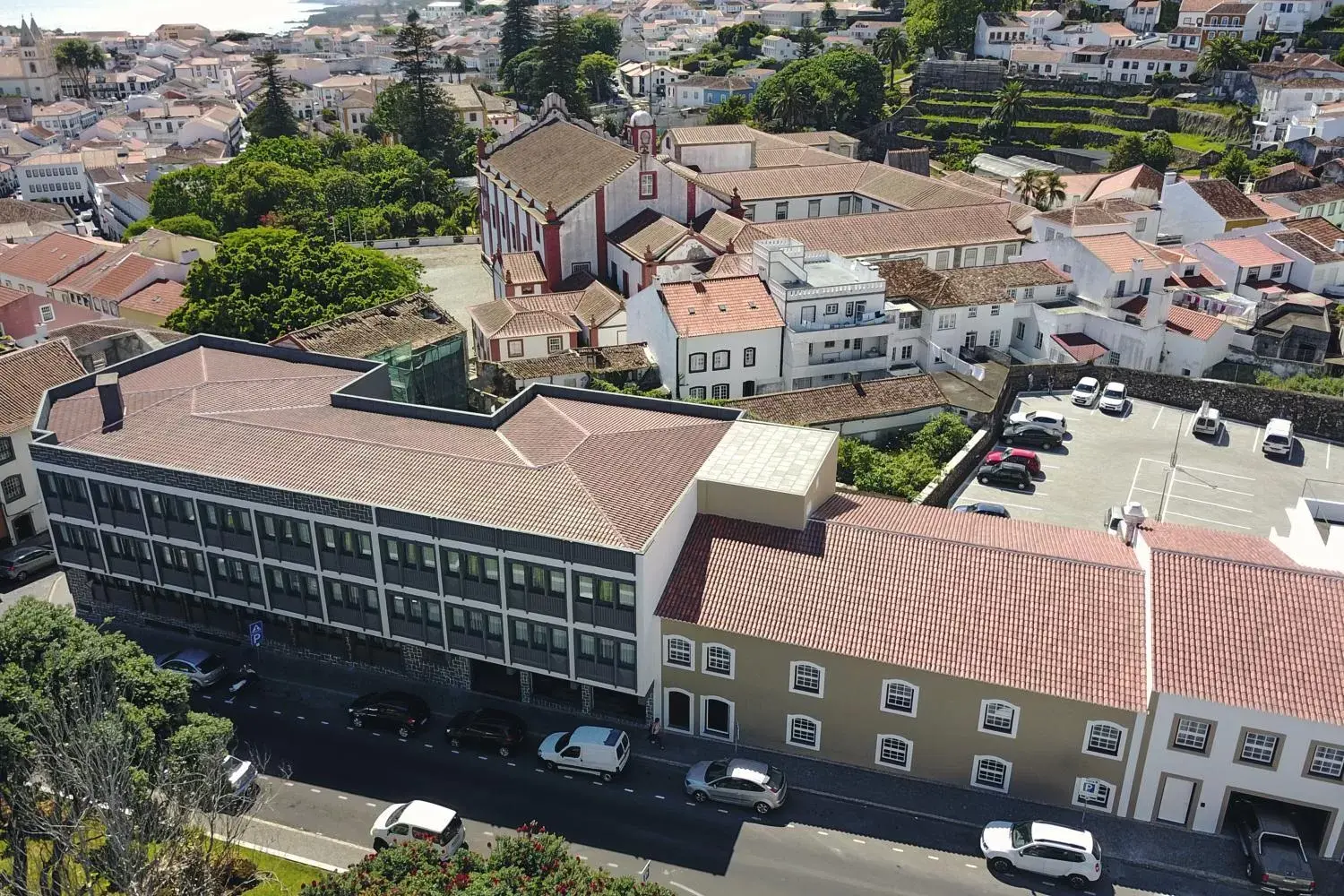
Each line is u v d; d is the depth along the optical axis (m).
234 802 47.34
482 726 54.44
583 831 49.09
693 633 52.81
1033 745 49.16
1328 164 156.12
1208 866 46.47
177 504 59.25
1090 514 74.00
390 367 77.00
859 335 93.00
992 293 97.69
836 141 177.25
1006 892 45.50
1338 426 85.19
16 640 47.94
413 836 46.66
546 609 53.19
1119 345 97.06
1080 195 140.12
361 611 57.75
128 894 38.69
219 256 102.06
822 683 51.47
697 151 146.25
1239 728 45.59
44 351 79.12
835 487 66.81
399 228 162.38
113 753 40.56
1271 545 54.88
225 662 61.28
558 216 111.94
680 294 93.00
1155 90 194.38
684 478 56.91
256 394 67.25
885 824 49.25
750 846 48.12
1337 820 45.78
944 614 50.59
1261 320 101.69
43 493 62.81
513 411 65.06
